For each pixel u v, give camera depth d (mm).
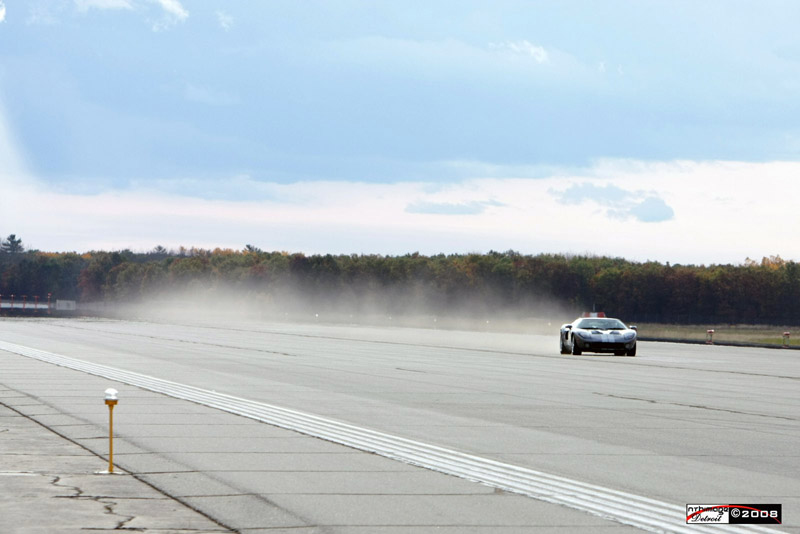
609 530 13031
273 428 23344
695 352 69188
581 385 36875
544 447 20578
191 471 17391
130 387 34188
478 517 13734
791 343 96875
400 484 16234
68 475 16938
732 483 16547
